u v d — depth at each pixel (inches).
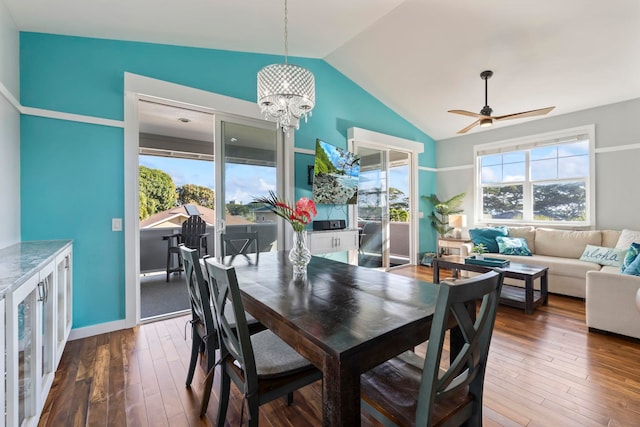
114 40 110.6
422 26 133.7
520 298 135.9
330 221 167.9
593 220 174.4
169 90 119.5
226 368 57.5
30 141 95.8
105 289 108.7
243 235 113.3
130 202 113.1
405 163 230.7
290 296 57.5
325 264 89.4
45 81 98.6
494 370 83.7
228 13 105.7
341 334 40.3
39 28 96.0
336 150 167.6
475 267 143.9
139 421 64.0
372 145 200.2
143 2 91.6
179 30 112.3
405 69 167.2
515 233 188.5
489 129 218.7
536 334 107.2
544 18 119.7
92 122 105.9
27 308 54.4
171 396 72.7
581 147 180.9
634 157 161.5
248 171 145.0
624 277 101.9
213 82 133.0
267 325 52.2
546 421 63.6
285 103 97.2
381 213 208.7
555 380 78.6
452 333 58.1
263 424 63.5
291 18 116.0
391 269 215.2
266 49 143.2
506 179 212.7
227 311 78.7
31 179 95.8
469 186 230.5
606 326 105.3
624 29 119.1
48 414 65.7
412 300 55.0
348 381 36.9
